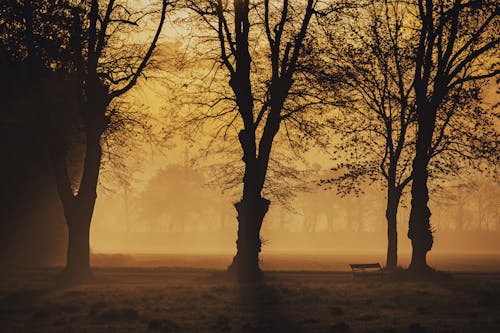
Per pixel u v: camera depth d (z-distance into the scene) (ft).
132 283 123.24
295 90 139.23
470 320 72.74
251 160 134.00
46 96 129.08
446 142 154.20
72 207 128.06
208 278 133.08
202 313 78.43
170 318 74.54
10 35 131.44
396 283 122.42
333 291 104.78
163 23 133.39
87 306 85.92
